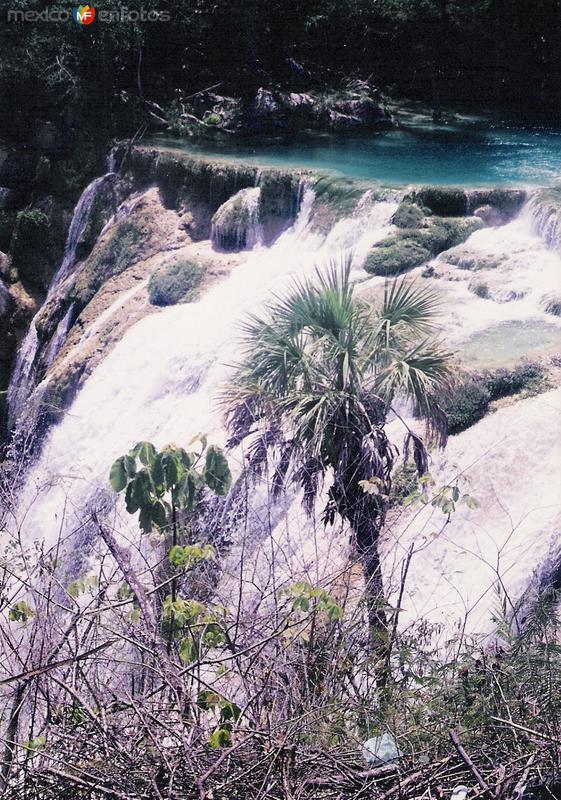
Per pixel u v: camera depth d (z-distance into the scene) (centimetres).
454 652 716
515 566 1588
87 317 3250
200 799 412
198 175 3444
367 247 2816
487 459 1831
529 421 1861
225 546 814
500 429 1873
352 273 2752
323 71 4872
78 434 2764
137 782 440
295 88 4656
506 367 1978
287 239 3136
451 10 4762
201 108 4378
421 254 2702
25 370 3578
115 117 4100
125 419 2700
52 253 3869
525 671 527
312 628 562
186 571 580
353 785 445
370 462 1280
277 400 1388
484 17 4716
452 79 4938
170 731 459
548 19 4681
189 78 4572
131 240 3453
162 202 3541
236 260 3133
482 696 511
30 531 2131
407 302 1559
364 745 464
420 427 1894
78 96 4022
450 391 1523
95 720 456
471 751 469
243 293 2934
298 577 716
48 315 3541
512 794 433
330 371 1392
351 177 3141
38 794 440
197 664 508
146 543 985
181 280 3072
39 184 3969
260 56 4684
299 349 1419
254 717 495
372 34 4912
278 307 1549
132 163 3766
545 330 2212
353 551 835
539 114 4747
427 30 4812
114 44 4053
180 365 2686
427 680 557
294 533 1258
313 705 500
